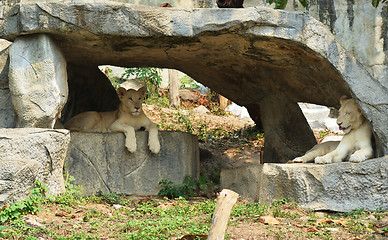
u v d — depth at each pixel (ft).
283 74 28.30
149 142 26.43
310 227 18.03
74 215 19.43
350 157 22.31
